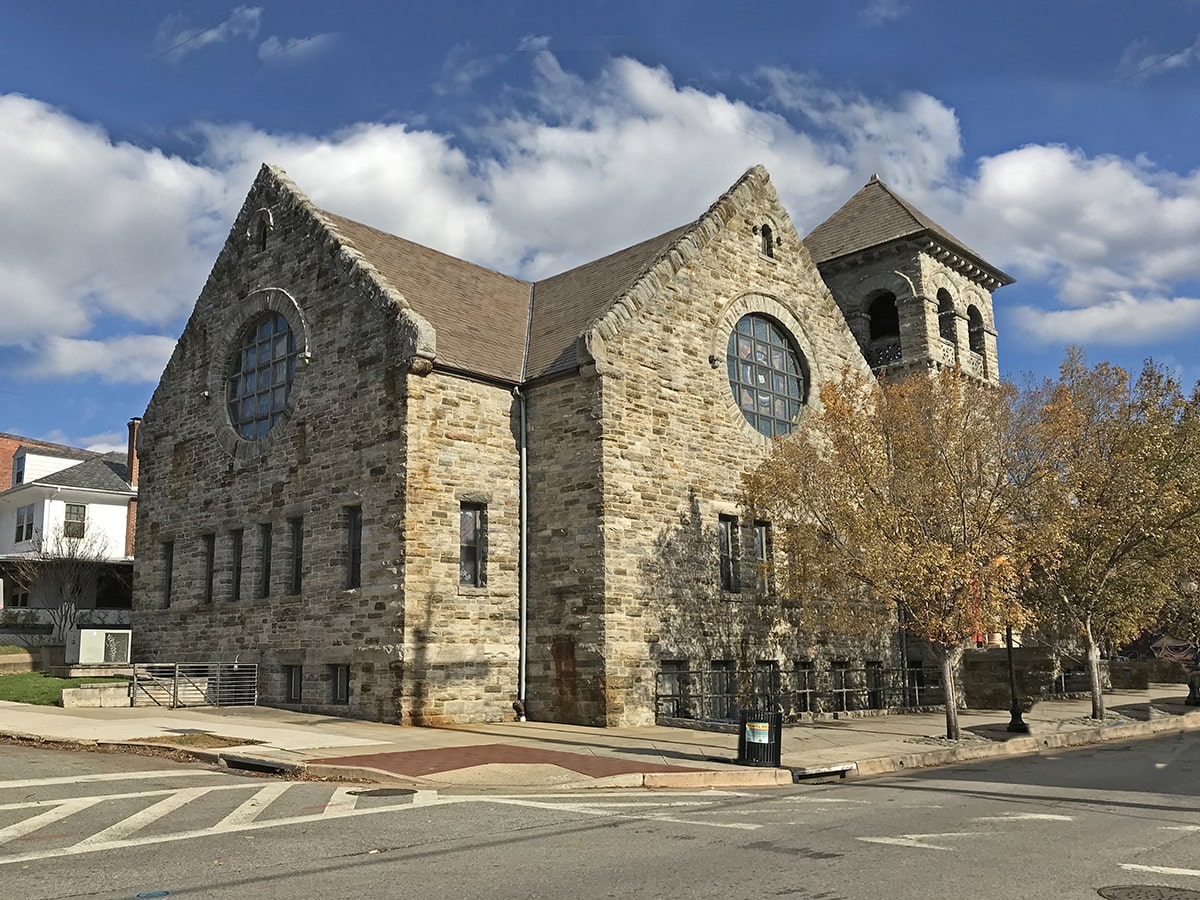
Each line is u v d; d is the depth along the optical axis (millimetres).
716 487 24906
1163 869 8438
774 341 28250
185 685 24438
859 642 28453
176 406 29438
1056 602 25812
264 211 27594
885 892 7586
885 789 14109
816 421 23875
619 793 13469
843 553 21297
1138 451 25438
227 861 8750
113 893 7633
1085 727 23094
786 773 15016
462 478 22688
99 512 46188
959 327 37688
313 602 23531
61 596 40656
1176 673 43656
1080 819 11148
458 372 22938
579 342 22906
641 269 25875
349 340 23938
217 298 28641
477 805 12008
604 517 22031
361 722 21250
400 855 8992
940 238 36562
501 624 22750
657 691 22328
